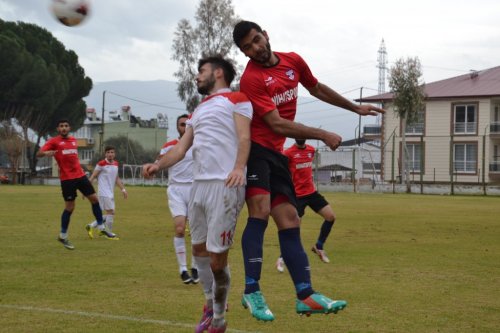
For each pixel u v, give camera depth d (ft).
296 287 15.80
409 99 146.00
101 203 44.93
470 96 160.35
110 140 211.20
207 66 16.99
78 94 214.48
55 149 39.01
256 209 16.07
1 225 51.96
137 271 28.91
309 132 16.11
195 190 16.67
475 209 77.46
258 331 18.21
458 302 22.30
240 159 15.55
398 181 156.46
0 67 187.01
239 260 32.45
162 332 18.01
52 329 18.20
